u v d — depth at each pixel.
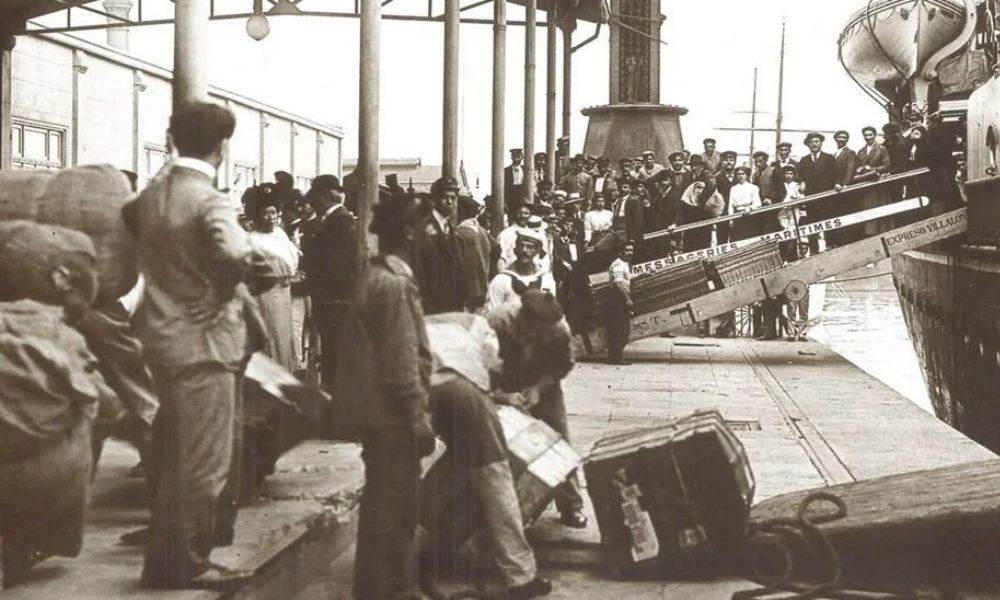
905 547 7.42
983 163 22.44
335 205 11.10
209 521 5.86
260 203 10.12
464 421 6.73
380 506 6.09
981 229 22.16
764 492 10.12
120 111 29.12
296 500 7.92
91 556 6.37
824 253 21.47
